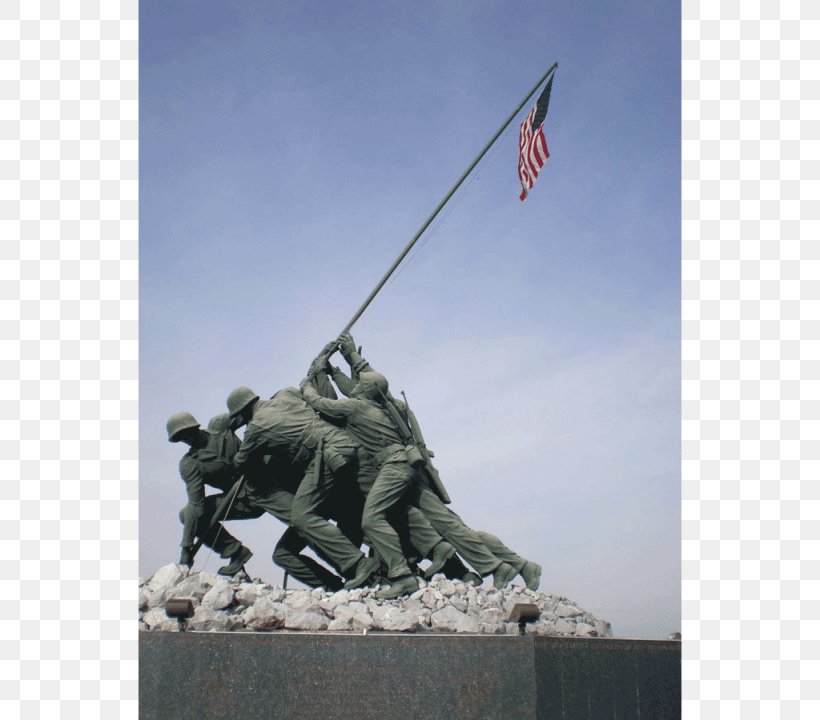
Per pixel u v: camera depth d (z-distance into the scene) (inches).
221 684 575.5
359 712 562.9
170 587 676.1
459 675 561.9
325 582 752.3
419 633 605.9
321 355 766.5
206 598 641.0
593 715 583.5
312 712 565.6
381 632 605.6
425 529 728.3
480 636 566.6
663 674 638.5
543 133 805.9
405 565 690.8
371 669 567.8
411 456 724.7
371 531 698.2
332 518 766.5
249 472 751.1
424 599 655.8
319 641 574.9
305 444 723.4
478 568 721.0
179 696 577.9
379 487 711.7
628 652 619.8
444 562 724.0
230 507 751.7
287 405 737.0
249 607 637.3
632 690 613.0
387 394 745.0
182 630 597.0
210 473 748.6
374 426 729.6
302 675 571.2
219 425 752.3
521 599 691.4
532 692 554.9
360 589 676.7
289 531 758.5
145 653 587.5
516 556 725.9
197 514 744.3
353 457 722.8
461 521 733.9
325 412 732.0
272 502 748.6
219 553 751.7
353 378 769.6
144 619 629.9
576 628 664.4
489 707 555.5
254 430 726.5
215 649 581.0
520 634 569.0
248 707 570.6
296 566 749.9
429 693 561.0
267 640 577.6
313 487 719.7
